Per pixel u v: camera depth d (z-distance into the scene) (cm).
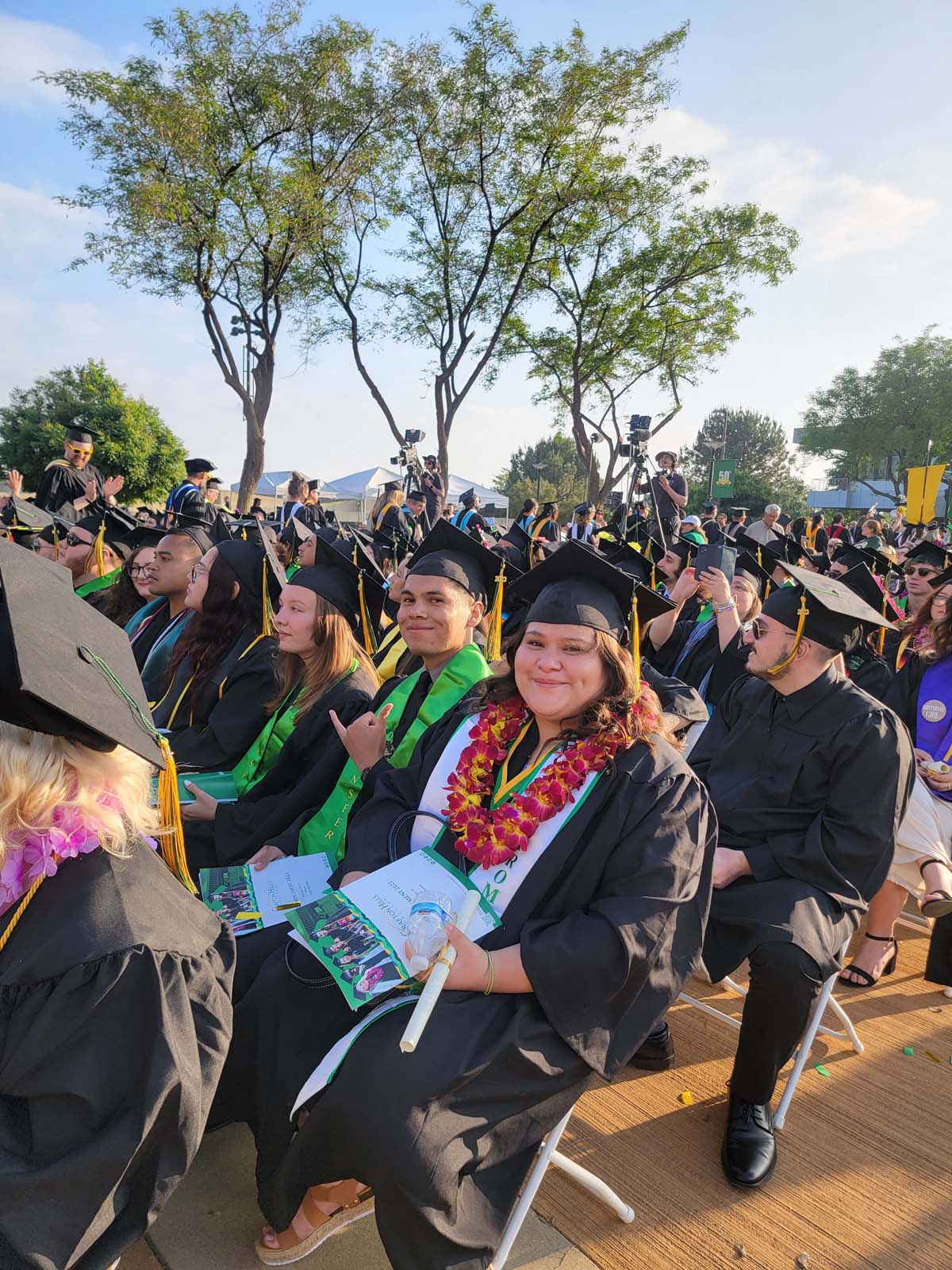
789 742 305
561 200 1977
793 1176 257
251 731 377
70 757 150
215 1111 238
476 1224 188
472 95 1870
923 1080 309
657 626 541
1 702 142
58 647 147
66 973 146
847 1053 324
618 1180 252
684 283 2238
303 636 344
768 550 673
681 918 214
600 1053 199
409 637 327
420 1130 177
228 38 1667
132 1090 147
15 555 162
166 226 1681
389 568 860
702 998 362
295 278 1977
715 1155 265
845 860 281
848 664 456
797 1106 292
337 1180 193
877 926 378
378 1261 217
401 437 2155
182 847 184
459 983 191
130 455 3409
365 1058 186
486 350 2091
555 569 238
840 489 8156
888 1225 240
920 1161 266
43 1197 141
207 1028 159
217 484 1752
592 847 210
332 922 210
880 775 284
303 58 1717
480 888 216
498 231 2020
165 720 421
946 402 6500
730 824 309
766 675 307
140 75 1623
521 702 247
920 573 523
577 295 2212
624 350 2303
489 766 238
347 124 1786
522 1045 190
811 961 255
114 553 659
